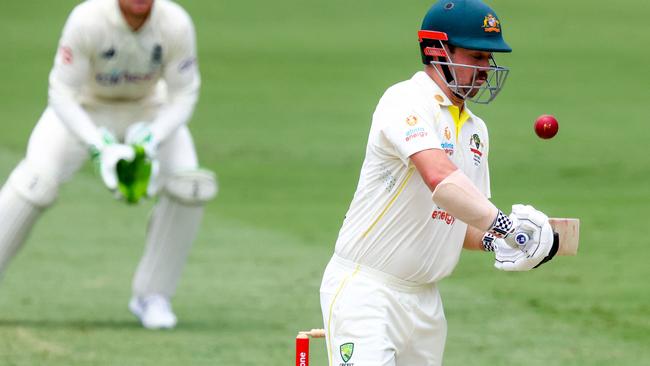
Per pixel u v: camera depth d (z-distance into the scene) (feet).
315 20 340.39
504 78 49.01
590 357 78.18
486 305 93.30
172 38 79.92
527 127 189.47
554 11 329.93
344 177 153.79
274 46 295.28
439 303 50.90
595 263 108.58
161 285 85.92
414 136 46.93
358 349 48.80
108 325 85.71
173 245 85.40
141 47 79.41
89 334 82.84
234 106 213.25
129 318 88.28
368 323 48.85
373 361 48.44
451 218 49.39
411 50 285.84
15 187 82.48
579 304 93.61
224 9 361.92
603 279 102.47
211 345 79.97
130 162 77.66
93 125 79.56
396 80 242.37
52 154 82.53
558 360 77.41
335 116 203.31
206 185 84.33
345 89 232.32
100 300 94.07
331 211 132.98
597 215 129.49
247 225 125.39
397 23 331.77
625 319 88.84
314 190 145.28
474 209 45.60
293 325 86.33
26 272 103.71
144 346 79.66
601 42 284.00
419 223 48.78
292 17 346.54
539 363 76.69
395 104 48.32
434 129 48.32
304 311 90.84
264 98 222.07
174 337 82.33
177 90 82.12
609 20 316.60
